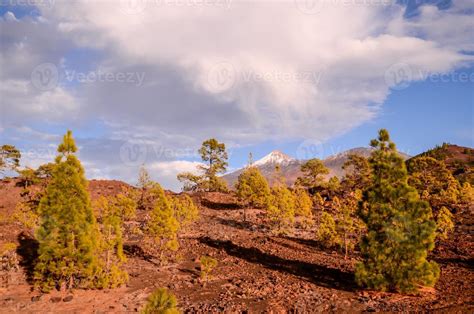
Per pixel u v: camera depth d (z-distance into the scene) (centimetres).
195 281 2242
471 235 3516
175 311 1141
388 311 1762
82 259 1992
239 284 2192
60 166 2053
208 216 4744
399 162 2178
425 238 2031
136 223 4084
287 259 2858
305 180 6425
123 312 1738
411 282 2008
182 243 3356
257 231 4006
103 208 3956
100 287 2067
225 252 3044
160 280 2261
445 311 1722
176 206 3903
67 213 2003
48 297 1895
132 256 2830
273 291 2062
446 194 4528
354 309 1798
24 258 2394
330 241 3103
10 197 4919
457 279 2300
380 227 2134
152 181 5347
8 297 1861
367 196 2214
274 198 4144
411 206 2088
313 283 2245
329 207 5234
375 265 2102
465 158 7756
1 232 3078
